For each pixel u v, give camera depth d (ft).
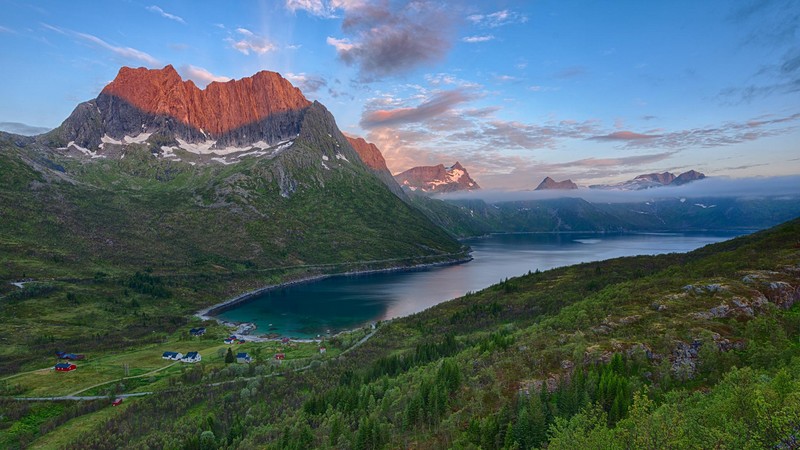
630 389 289.74
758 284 435.12
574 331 409.28
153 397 466.29
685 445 182.60
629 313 418.92
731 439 175.52
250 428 393.50
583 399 282.77
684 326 367.86
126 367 560.20
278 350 647.97
